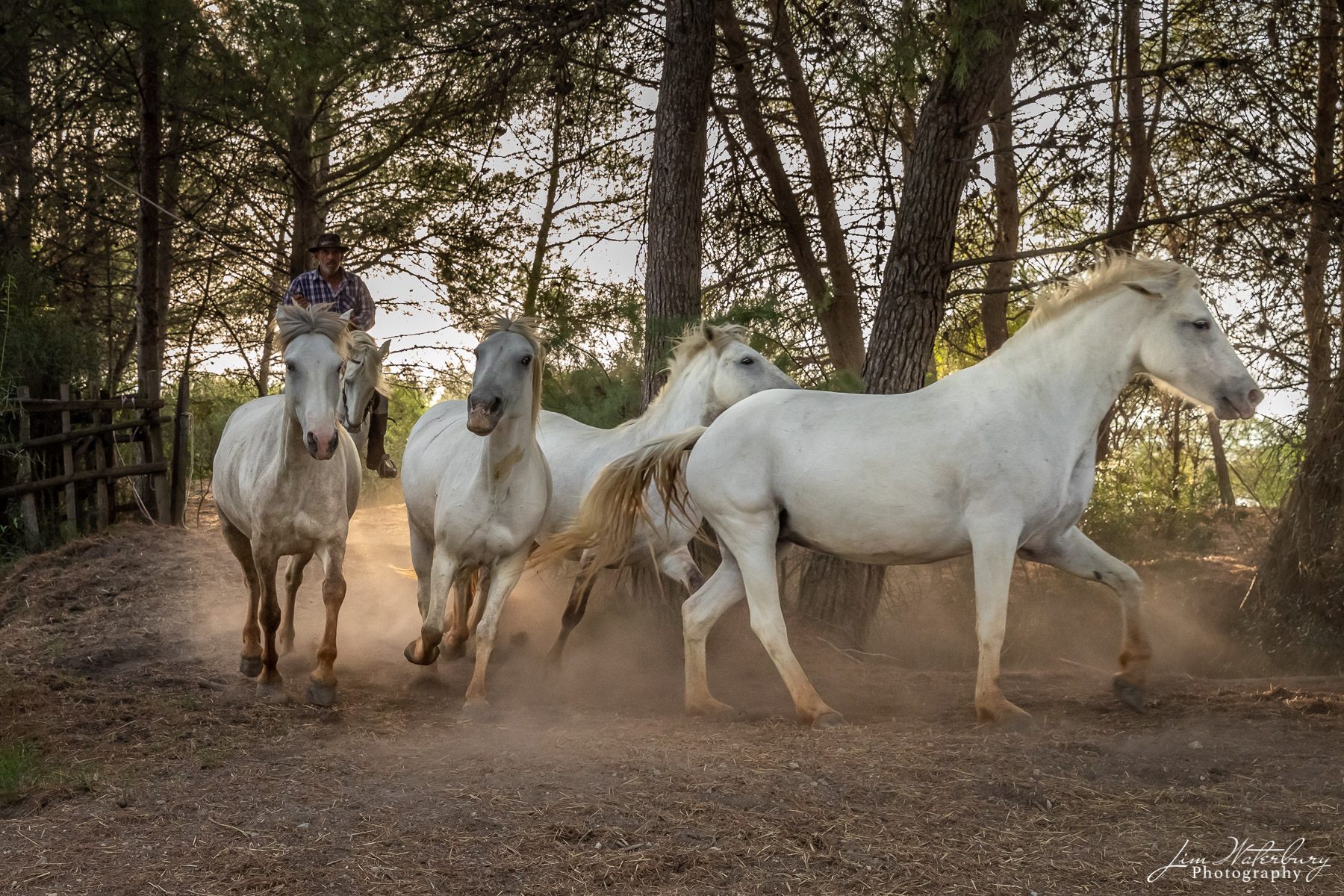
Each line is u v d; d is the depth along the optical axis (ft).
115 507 38.32
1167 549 39.32
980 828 11.58
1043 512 16.42
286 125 43.19
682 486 20.49
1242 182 31.50
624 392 29.78
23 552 33.42
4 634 24.25
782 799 12.34
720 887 10.26
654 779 13.08
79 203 50.98
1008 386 16.65
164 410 55.98
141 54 44.29
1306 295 32.24
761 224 41.04
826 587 28.40
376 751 14.75
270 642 18.84
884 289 29.12
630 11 33.53
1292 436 32.09
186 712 17.24
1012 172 40.63
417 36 34.27
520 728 16.56
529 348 17.98
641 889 10.21
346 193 54.49
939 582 33.35
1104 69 30.66
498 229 55.93
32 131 49.37
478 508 18.25
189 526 40.29
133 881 10.46
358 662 22.67
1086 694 18.30
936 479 16.29
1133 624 17.08
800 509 17.13
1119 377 16.76
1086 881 10.35
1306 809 11.92
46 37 43.27
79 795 13.11
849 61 28.32
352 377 25.50
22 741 15.25
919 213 28.37
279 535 18.34
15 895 10.26
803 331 34.14
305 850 11.09
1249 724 15.52
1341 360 30.12
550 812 11.97
